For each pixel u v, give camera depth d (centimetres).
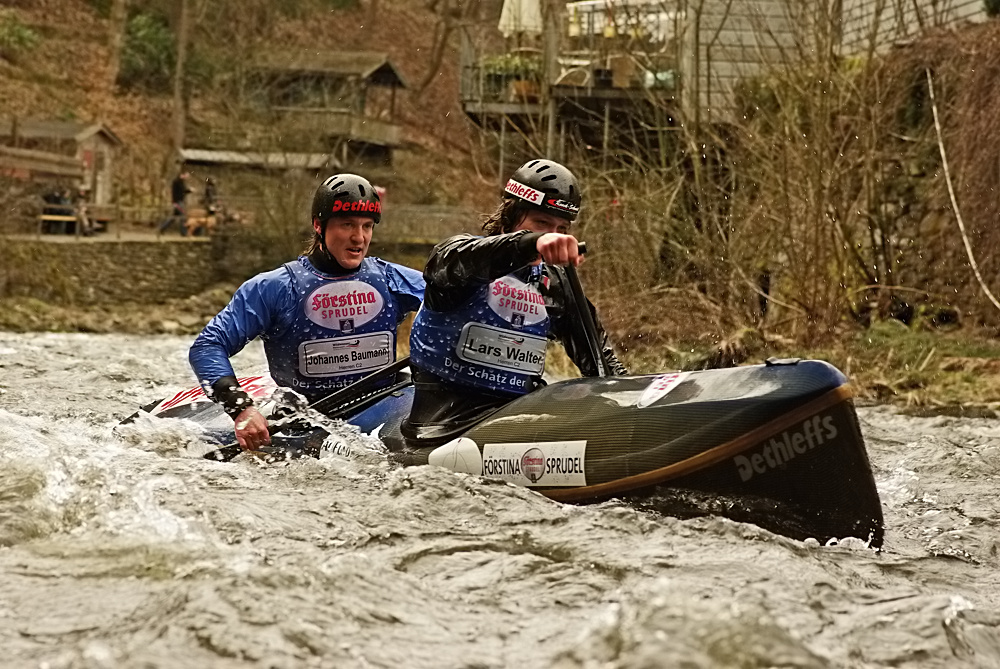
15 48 4744
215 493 464
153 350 1569
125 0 4938
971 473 648
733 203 1412
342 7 4988
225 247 3269
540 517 436
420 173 3969
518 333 527
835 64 1427
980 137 1408
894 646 314
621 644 280
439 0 5291
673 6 1836
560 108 1878
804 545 421
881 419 908
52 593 339
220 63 4428
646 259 1453
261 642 292
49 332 2355
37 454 525
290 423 603
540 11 1980
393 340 675
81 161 3562
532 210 509
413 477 479
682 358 1269
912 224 1487
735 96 1555
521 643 308
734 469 433
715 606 292
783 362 444
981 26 1507
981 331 1348
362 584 345
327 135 3822
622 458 452
